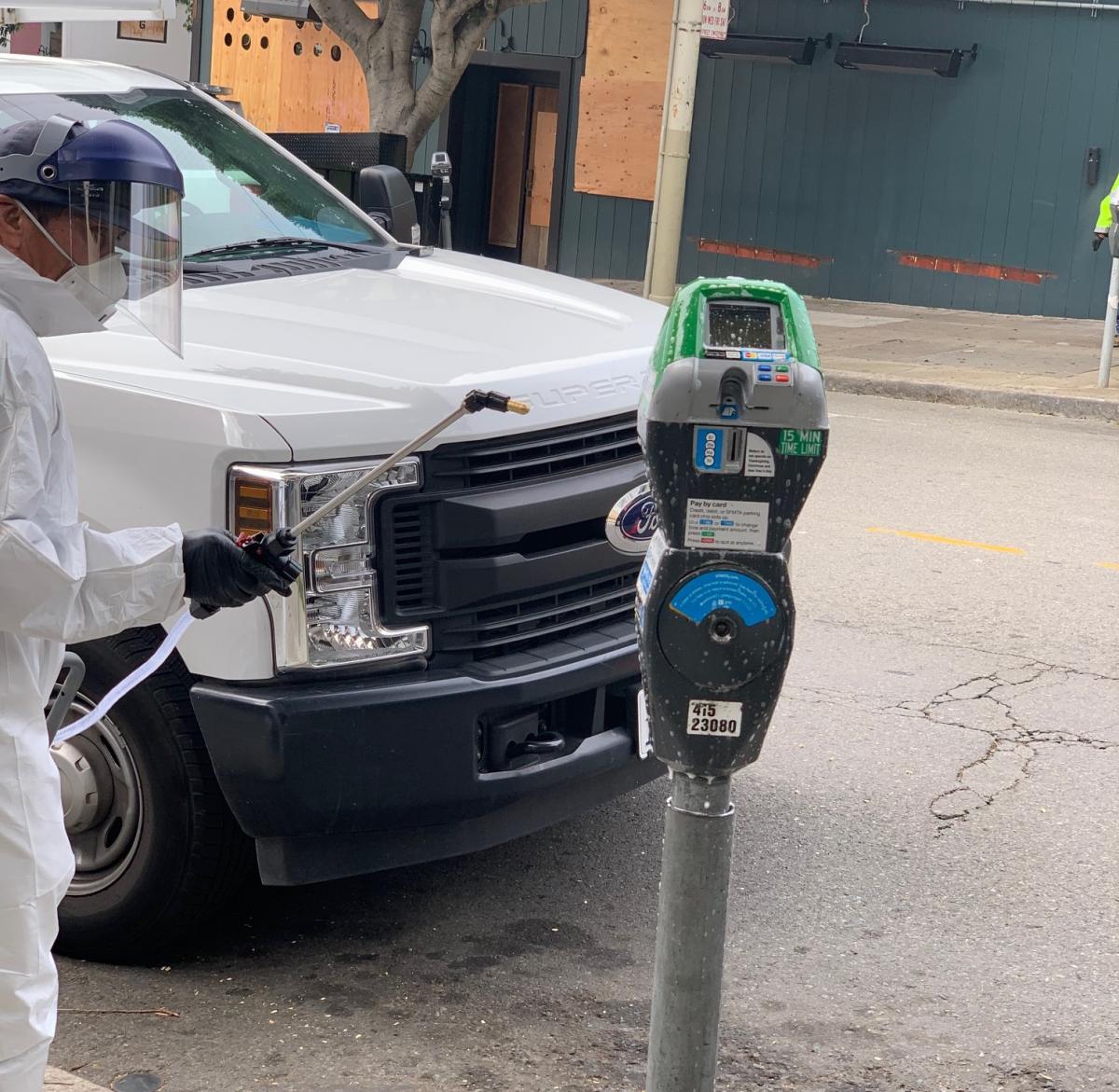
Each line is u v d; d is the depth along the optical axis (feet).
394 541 12.19
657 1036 8.38
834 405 41.14
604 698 13.52
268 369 12.51
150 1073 11.40
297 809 11.92
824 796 16.71
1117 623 22.65
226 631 11.84
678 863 8.18
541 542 13.10
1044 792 16.90
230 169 16.99
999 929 14.03
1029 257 57.41
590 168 63.87
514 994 12.70
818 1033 12.26
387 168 19.17
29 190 7.64
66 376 12.42
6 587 7.41
